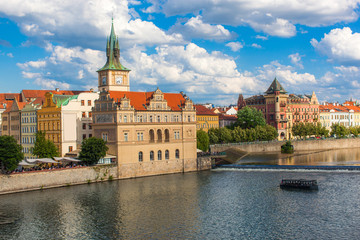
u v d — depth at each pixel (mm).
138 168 142625
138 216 96125
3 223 91500
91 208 102375
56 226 89750
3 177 114938
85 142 133750
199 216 95938
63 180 125875
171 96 161000
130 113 140750
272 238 81688
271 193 115562
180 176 144250
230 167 160625
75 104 156000
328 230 85438
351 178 132500
